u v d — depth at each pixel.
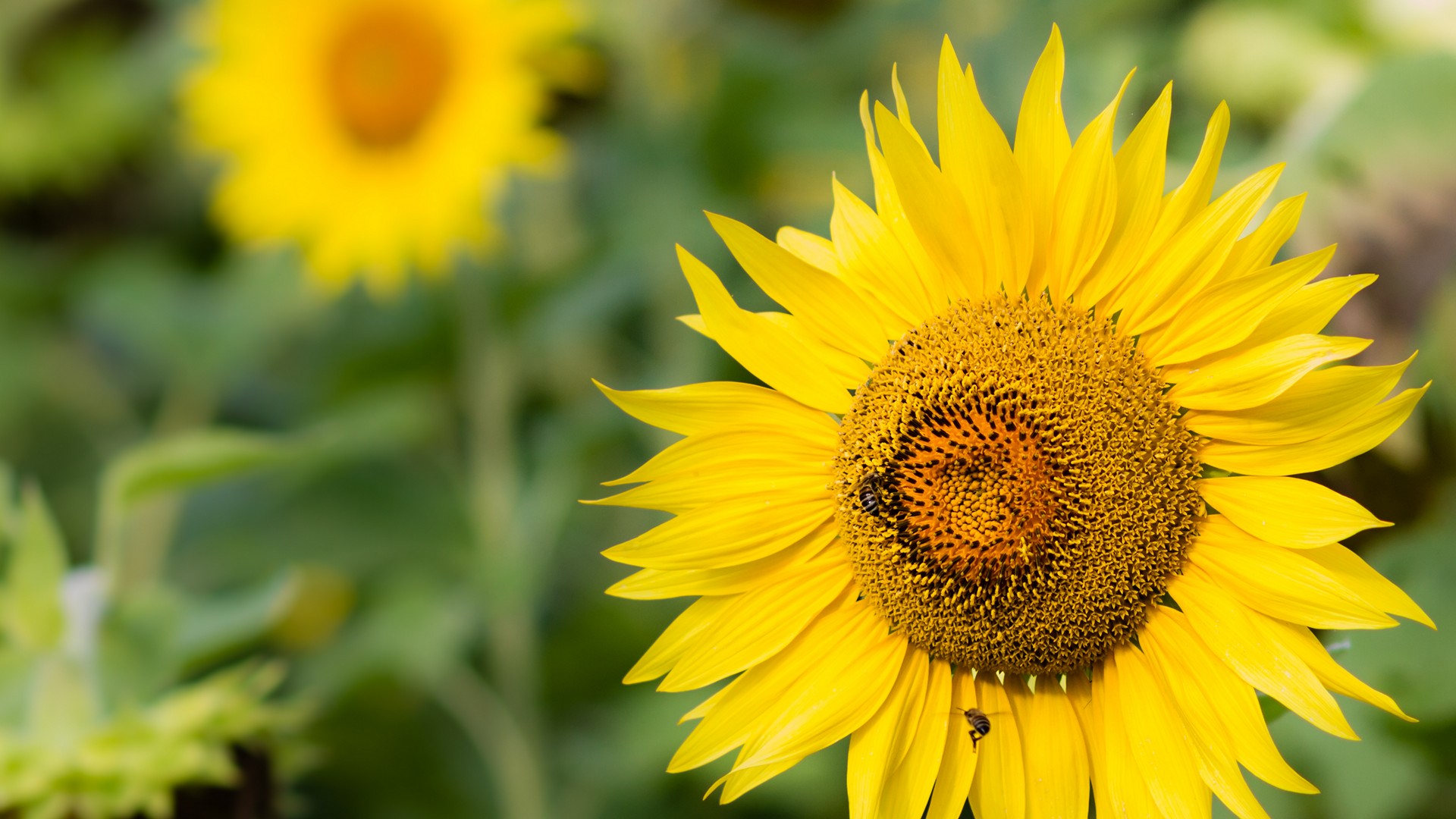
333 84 2.13
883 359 1.64
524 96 2.04
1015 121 1.91
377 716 2.11
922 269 1.63
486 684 2.21
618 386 2.40
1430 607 1.70
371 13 2.14
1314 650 1.58
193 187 3.09
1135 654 1.61
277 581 1.98
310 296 2.51
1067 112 1.84
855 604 1.64
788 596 1.64
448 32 2.09
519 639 2.06
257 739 1.84
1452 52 1.74
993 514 1.61
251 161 2.18
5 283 2.95
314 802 2.14
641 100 2.21
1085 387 1.61
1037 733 1.62
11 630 1.85
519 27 2.06
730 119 2.06
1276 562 1.59
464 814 2.16
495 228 2.06
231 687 1.85
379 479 2.17
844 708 1.62
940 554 1.61
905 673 1.63
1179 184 1.76
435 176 2.05
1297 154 1.76
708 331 1.64
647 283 2.21
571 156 2.32
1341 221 1.74
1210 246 1.60
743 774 1.62
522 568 2.05
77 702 1.83
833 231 1.64
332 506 2.20
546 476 2.08
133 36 3.20
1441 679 1.69
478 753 2.25
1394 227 1.73
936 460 1.62
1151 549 1.60
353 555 2.18
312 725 2.08
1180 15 1.92
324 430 2.16
